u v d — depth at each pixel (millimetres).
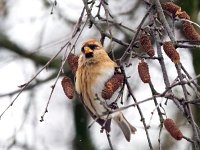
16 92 13805
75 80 10391
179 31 13383
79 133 15336
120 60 8062
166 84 7457
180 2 12922
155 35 8008
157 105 7133
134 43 8234
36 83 14211
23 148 12953
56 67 14508
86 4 8703
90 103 10008
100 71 9773
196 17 13242
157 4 8125
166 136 14836
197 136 7109
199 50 13281
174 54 7594
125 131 10508
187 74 7812
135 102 7387
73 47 8273
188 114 7211
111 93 7938
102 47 10000
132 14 14531
